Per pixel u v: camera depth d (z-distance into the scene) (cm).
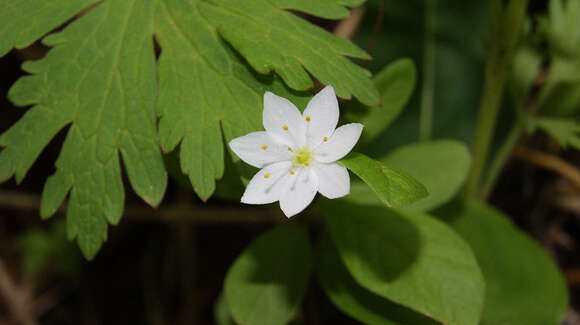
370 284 15
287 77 14
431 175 17
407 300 15
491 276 17
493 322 17
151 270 22
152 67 15
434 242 16
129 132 15
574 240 20
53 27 15
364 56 15
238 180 16
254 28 15
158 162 15
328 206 16
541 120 18
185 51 15
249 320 16
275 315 16
